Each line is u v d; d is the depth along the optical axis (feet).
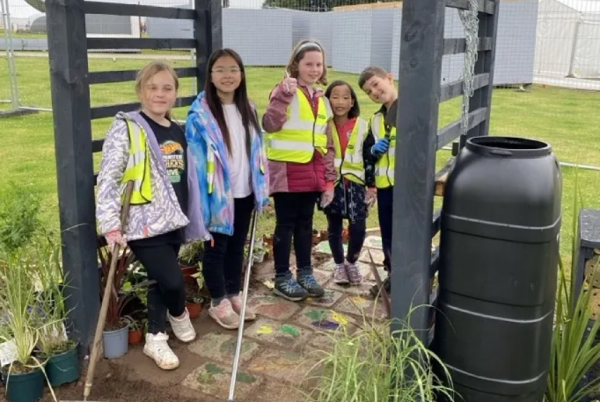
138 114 9.20
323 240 16.20
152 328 10.00
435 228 8.65
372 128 12.01
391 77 11.82
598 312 8.78
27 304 9.02
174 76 9.43
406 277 8.18
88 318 9.67
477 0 9.12
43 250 9.75
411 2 7.39
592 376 9.05
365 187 12.63
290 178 11.65
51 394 9.05
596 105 44.24
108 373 9.59
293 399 8.94
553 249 7.48
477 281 7.61
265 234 15.15
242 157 10.79
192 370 9.72
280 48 71.67
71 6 8.77
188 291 12.39
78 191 9.23
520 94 50.14
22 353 8.93
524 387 7.73
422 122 7.64
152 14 10.85
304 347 10.44
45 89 47.34
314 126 11.55
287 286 12.33
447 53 8.12
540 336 7.66
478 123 10.73
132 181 9.00
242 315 9.78
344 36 66.54
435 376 7.97
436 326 8.23
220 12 12.55
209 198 10.32
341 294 12.73
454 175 7.72
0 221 9.36
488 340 7.69
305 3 75.82
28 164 24.13
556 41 59.06
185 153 9.78
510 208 7.25
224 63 10.33
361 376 7.55
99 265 10.52
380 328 8.70
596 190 20.99
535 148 8.41
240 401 8.87
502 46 53.42
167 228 9.19
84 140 9.25
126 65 55.77
